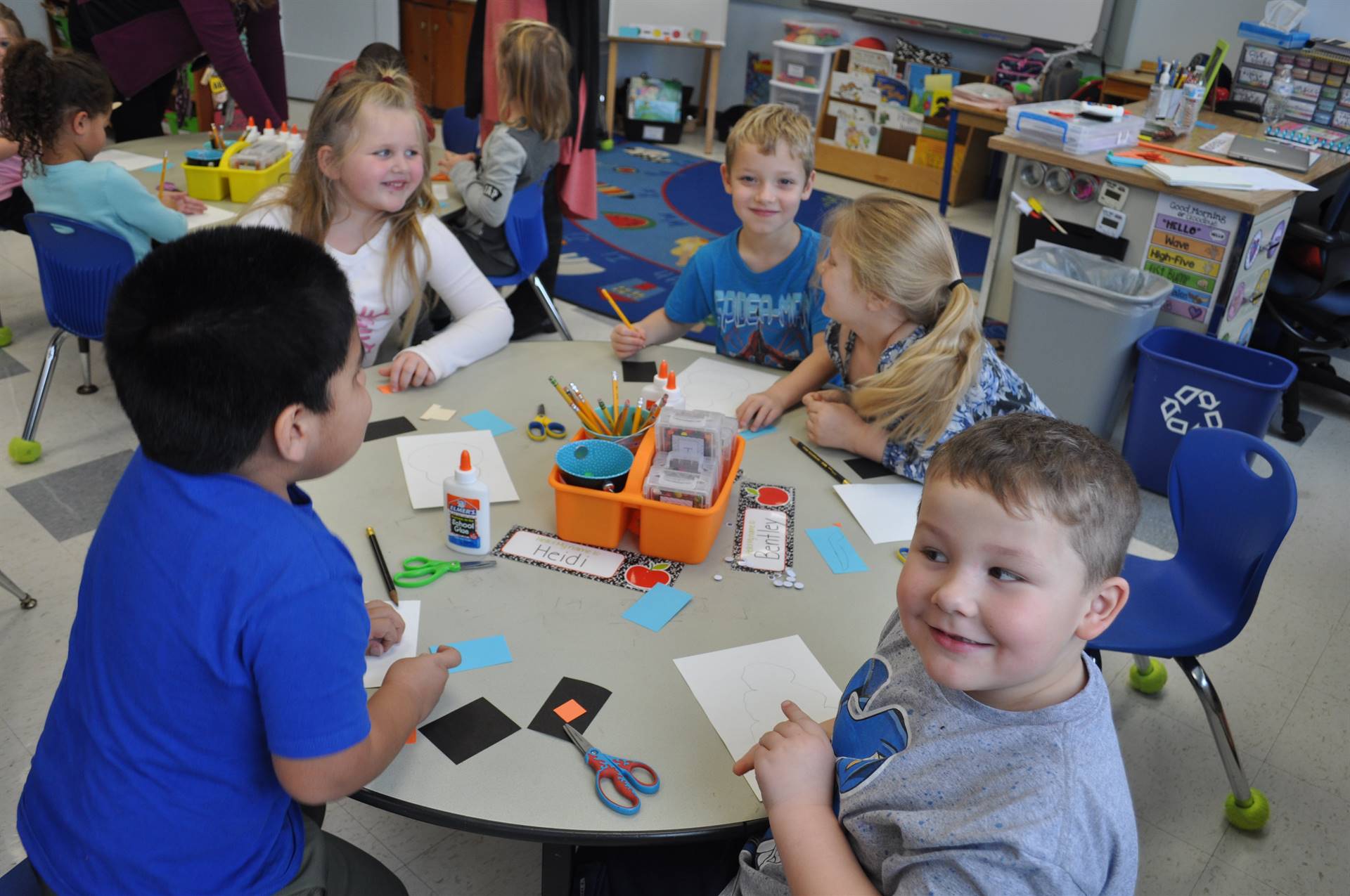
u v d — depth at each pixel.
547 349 1.94
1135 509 0.83
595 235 4.52
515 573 1.29
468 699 1.08
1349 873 1.77
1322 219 3.43
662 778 1.00
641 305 3.84
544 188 3.39
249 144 2.93
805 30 5.70
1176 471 1.82
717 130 6.36
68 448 2.73
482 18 3.52
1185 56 4.84
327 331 0.84
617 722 1.07
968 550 0.81
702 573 1.31
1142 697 2.15
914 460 1.55
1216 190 2.72
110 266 2.42
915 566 0.85
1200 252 2.79
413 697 1.02
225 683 0.83
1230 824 1.85
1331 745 2.04
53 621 2.12
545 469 1.52
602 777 1.00
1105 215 2.95
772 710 1.10
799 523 1.44
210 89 3.84
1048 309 2.86
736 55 6.30
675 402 1.51
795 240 1.96
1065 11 5.02
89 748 0.87
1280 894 1.72
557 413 1.69
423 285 2.05
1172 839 1.81
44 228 2.38
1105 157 2.98
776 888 0.99
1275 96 3.66
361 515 1.38
